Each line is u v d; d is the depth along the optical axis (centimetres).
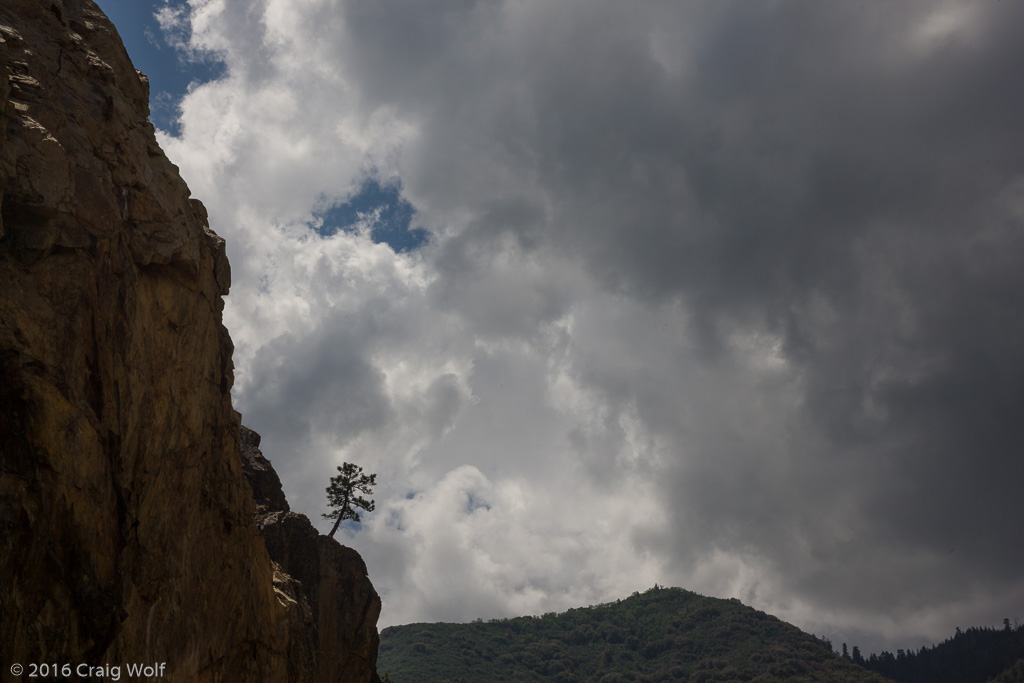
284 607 5278
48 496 2619
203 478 4128
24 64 3030
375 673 7650
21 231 2733
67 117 3181
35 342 2672
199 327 4053
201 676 4016
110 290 3188
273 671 4850
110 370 3138
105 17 3753
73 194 2942
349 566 7375
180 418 3797
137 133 3662
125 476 3222
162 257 3575
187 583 3866
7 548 2428
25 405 2600
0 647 2372
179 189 3888
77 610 2750
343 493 8950
